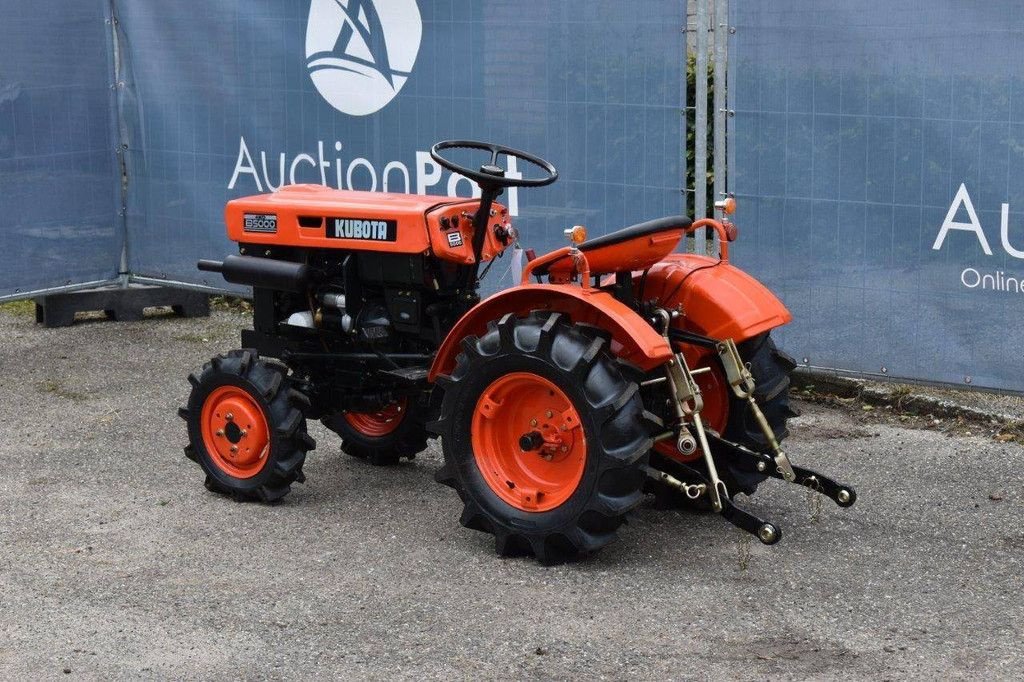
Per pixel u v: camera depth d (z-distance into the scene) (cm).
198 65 846
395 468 593
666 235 473
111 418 673
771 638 409
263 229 560
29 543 497
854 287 647
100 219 889
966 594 442
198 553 486
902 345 640
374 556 482
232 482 544
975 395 660
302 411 536
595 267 474
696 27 666
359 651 404
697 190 680
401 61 761
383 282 539
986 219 607
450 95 747
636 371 469
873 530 504
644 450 452
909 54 612
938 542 491
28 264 850
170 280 891
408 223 517
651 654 399
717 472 510
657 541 494
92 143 877
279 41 810
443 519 523
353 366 557
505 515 475
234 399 539
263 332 579
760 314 487
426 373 525
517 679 384
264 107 825
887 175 629
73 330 872
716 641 408
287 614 431
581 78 698
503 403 481
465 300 541
